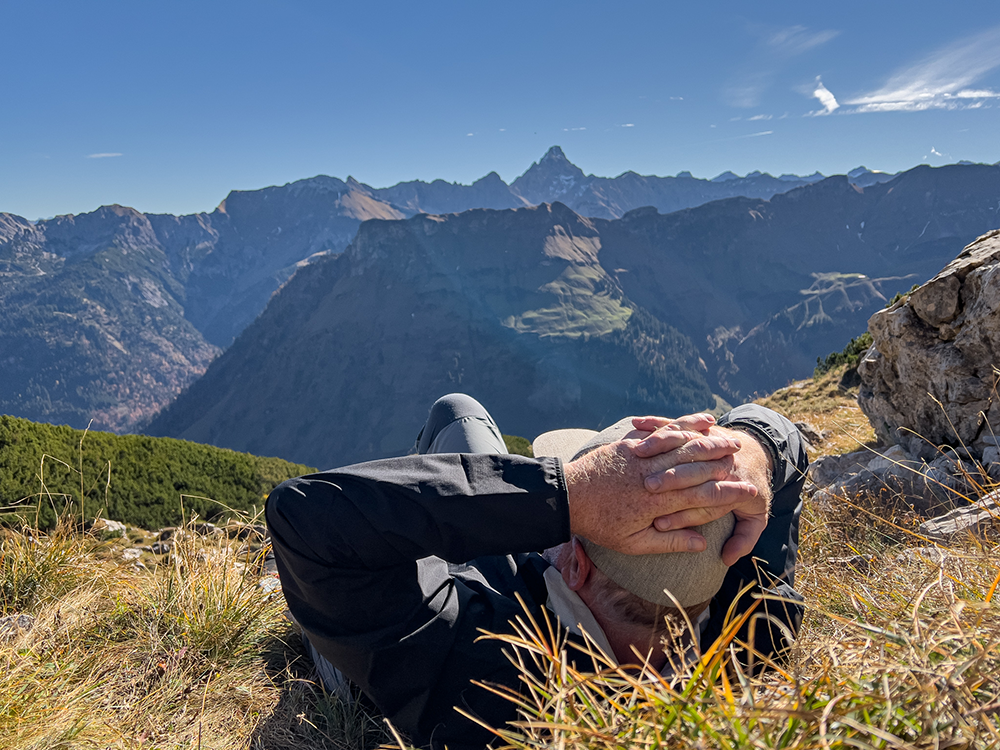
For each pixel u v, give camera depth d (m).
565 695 0.61
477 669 0.83
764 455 0.86
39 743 0.83
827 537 1.63
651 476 0.71
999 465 1.89
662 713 0.53
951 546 1.01
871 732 0.43
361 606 0.78
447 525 0.72
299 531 0.75
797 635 0.87
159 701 1.03
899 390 2.90
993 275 2.34
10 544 1.48
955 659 0.52
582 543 0.81
